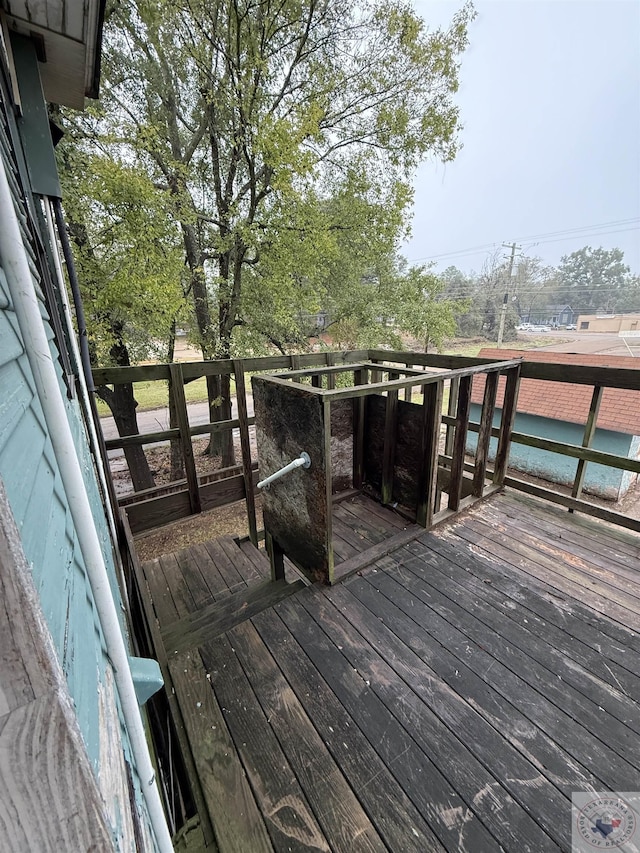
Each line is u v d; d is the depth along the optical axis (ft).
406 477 7.89
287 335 25.07
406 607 5.58
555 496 8.29
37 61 5.80
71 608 1.41
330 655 4.86
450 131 21.56
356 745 3.86
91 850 0.99
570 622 5.21
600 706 4.11
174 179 18.39
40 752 0.90
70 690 1.12
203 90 18.62
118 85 17.74
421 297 27.40
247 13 17.16
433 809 3.34
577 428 23.86
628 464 7.02
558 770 3.55
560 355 29.22
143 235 14.70
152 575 8.94
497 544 7.00
